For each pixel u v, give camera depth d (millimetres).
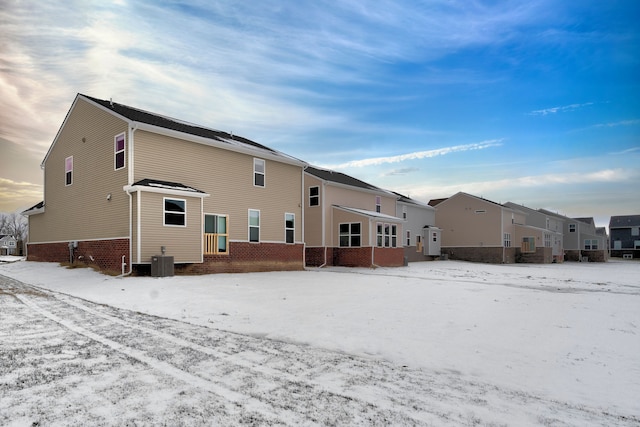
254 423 3154
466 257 38719
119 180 14961
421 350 5617
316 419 3271
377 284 14430
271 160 20312
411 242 34500
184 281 12820
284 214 20922
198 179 16781
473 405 3666
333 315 8023
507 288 14117
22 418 3129
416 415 3400
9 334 5961
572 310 9211
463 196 39312
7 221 75062
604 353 5594
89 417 3176
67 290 11016
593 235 51719
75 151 17891
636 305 10273
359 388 4066
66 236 18203
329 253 25000
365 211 26906
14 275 15453
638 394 4059
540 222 45000
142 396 3662
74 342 5574
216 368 4590
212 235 17047
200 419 3195
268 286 12766
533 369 4844
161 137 15547
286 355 5242
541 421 3338
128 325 6789
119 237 14633
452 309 8992
